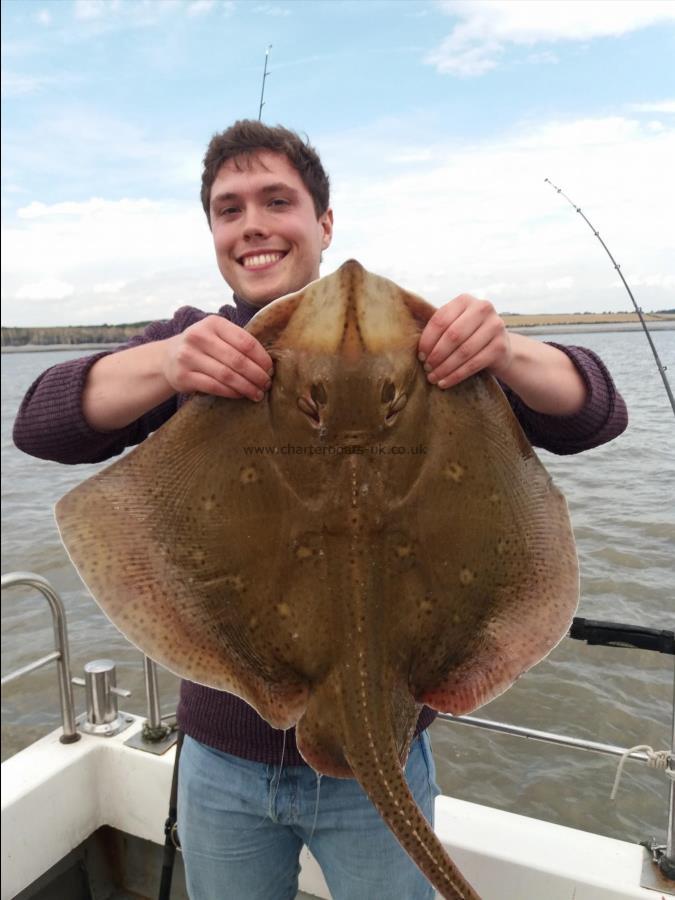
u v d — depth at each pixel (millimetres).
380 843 735
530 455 650
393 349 614
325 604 624
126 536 618
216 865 771
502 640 638
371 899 743
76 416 707
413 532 629
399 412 624
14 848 1064
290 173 830
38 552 3150
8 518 3678
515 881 934
